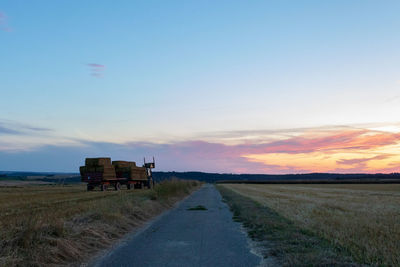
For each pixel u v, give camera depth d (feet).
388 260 24.36
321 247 30.01
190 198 111.34
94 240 33.63
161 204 74.49
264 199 94.58
